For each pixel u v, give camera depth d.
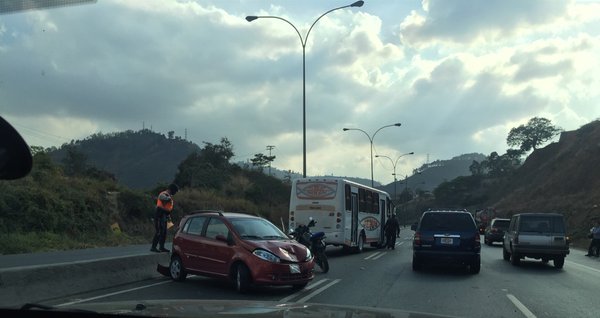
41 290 10.10
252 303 4.24
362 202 24.38
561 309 9.66
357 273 14.91
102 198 28.69
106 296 10.47
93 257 16.27
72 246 21.27
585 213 54.75
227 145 60.84
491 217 69.44
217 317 3.55
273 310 3.86
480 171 142.12
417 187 183.50
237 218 12.08
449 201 129.12
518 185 98.12
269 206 52.38
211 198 41.41
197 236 12.31
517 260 18.56
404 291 11.47
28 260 15.19
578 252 29.95
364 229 24.50
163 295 10.62
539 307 9.84
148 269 13.53
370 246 28.22
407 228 85.50
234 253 11.16
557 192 74.50
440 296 10.88
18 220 21.64
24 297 9.67
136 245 24.25
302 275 11.24
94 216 26.53
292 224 21.77
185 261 12.48
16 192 22.61
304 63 29.44
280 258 10.82
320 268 16.12
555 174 80.50
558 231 18.22
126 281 12.35
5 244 18.42
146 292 11.01
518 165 130.12
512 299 10.70
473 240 15.57
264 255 10.77
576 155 78.88
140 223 30.42
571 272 16.50
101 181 32.75
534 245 18.11
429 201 134.75
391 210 31.00
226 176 53.66
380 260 19.41
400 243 33.78
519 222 18.66
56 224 22.94
